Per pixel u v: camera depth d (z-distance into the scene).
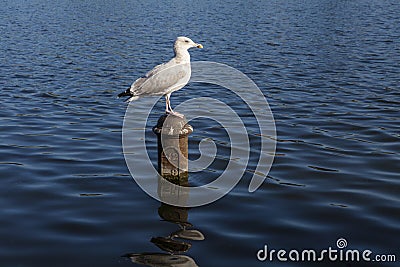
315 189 9.05
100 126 13.29
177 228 7.68
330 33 33.88
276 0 62.53
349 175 9.66
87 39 32.09
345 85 18.62
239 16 45.38
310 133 12.48
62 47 28.78
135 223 7.83
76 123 13.59
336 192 8.91
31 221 7.83
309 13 47.78
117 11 51.28
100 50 27.77
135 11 51.00
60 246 7.12
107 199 8.64
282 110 14.97
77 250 7.02
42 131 12.75
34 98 16.81
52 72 21.66
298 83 19.17
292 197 8.74
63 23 41.22
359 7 53.22
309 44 29.33
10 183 9.27
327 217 7.98
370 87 18.16
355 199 8.61
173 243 7.22
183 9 52.34
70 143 11.71
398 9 50.38
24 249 7.02
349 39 30.95
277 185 9.26
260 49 27.70
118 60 24.80
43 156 10.75
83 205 8.41
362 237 7.36
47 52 27.00
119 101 16.47
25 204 8.41
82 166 10.19
